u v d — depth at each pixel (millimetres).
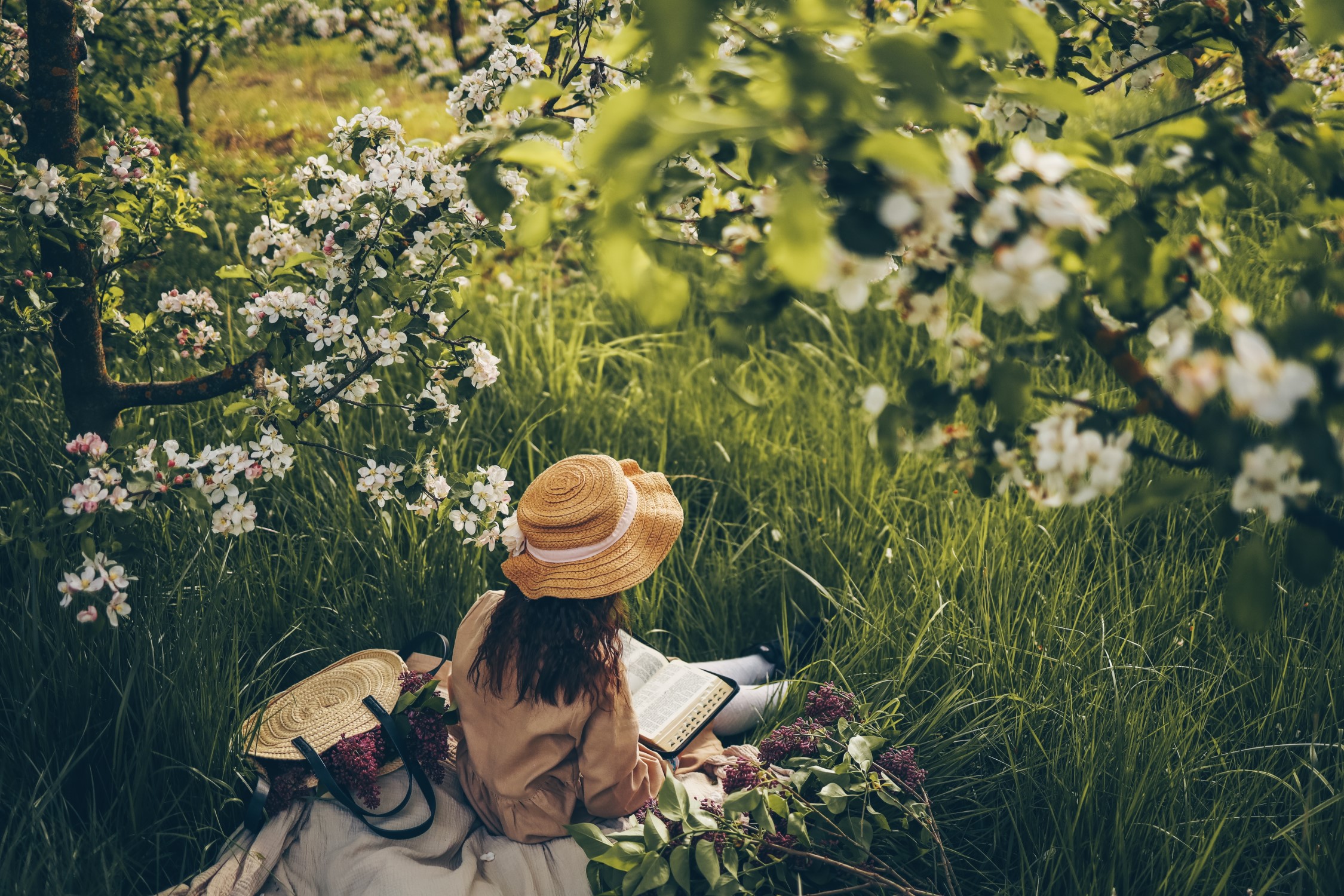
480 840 2271
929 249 1365
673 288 1405
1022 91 1378
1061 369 3912
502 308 4637
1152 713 2520
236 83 8391
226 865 2158
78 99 2504
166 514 2869
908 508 3463
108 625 2533
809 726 2473
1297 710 2537
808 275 1042
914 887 2312
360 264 2400
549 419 3896
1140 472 3422
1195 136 1439
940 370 1665
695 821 2055
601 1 2652
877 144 1058
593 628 2178
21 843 2193
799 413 3971
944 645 2859
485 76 2545
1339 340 1195
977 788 2568
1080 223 1244
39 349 3488
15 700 2375
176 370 3693
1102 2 2225
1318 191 1573
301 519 3199
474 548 3137
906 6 2062
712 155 1561
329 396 2494
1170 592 2947
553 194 1544
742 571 3316
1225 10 1894
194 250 4797
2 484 3047
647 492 2432
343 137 2527
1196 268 1445
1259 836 2342
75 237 2424
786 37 1274
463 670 2348
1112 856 2221
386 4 6691
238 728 2471
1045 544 3172
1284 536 3018
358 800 2238
